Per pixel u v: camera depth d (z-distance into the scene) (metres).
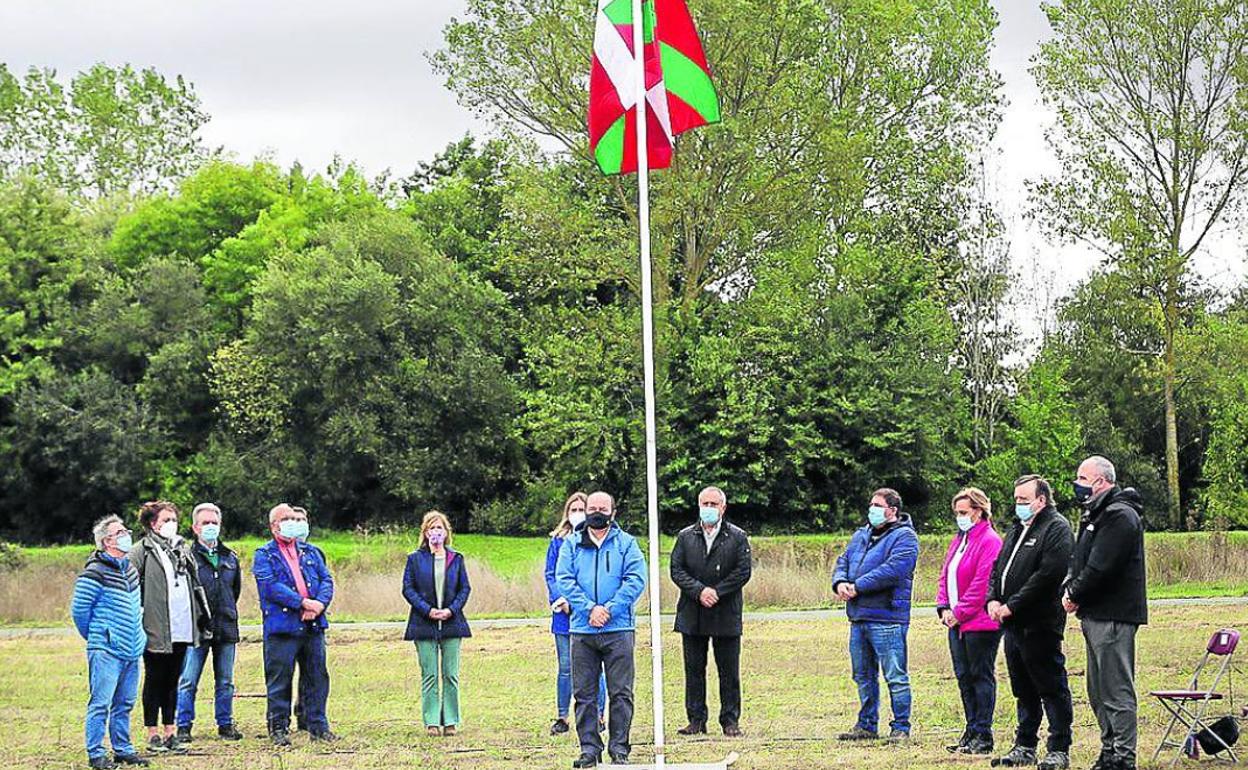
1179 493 53.44
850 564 14.00
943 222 54.03
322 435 53.84
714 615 14.19
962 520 13.21
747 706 16.48
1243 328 49.62
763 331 50.12
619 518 50.09
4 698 18.47
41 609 30.14
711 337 50.00
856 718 15.44
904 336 51.00
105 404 54.97
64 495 55.59
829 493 50.72
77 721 16.45
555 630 14.88
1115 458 52.22
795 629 25.27
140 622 13.00
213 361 55.31
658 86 12.88
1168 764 11.31
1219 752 11.61
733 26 45.56
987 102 53.16
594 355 49.19
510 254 50.81
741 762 12.05
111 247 64.50
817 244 50.62
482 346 56.41
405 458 53.12
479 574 30.38
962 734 13.86
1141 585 10.67
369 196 65.44
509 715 16.36
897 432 49.34
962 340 54.12
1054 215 51.78
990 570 12.80
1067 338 56.25
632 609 12.03
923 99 53.06
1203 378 50.38
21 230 58.06
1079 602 10.77
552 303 57.38
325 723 14.52
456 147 65.50
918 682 18.27
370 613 29.09
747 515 50.94
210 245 64.06
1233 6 49.88
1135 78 50.81
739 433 49.28
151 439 55.38
